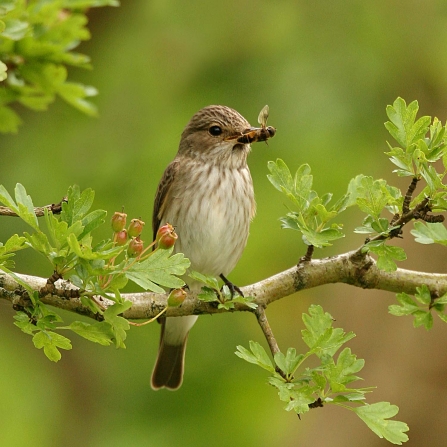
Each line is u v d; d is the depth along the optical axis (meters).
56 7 7.82
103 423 12.16
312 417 13.03
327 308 13.56
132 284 11.18
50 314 5.94
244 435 11.95
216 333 12.44
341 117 12.87
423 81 13.67
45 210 5.72
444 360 12.91
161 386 10.09
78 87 8.16
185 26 13.35
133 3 12.87
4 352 12.55
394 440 5.93
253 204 9.52
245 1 13.46
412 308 6.78
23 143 12.47
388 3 13.67
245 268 12.27
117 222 5.67
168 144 12.62
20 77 8.09
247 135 9.22
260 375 12.22
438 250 12.95
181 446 11.80
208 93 12.98
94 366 12.67
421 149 6.20
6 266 5.97
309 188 6.64
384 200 6.40
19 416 12.18
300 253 12.39
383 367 13.02
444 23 13.62
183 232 9.27
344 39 13.46
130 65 13.15
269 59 13.19
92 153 12.56
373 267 7.65
